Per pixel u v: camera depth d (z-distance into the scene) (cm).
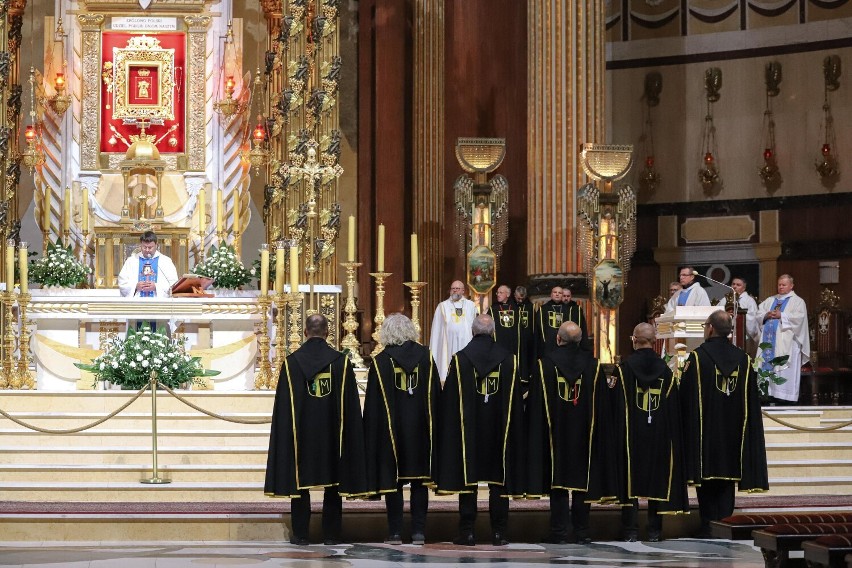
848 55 2573
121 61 2350
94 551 1216
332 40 2153
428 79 2503
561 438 1301
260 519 1330
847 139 2566
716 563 1138
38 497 1474
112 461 1566
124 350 1686
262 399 1686
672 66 2739
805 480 1602
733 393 1370
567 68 2247
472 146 2172
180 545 1278
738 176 2670
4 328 1875
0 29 2095
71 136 2325
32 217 2388
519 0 2562
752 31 2675
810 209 2597
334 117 2133
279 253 1888
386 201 2503
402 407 1272
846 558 921
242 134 2362
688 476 1356
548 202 2239
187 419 1641
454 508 1370
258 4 2581
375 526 1352
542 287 2223
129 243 2256
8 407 1648
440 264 2505
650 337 1347
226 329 1894
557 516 1310
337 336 1947
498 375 1287
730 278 2667
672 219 2720
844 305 2536
